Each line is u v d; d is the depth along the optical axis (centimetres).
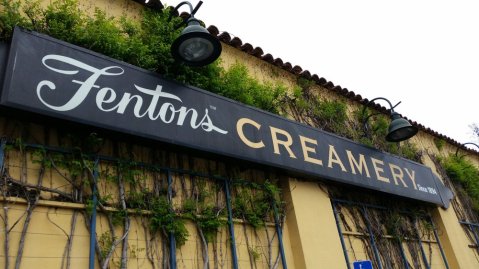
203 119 439
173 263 370
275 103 605
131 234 363
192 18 432
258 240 464
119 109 372
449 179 959
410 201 736
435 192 771
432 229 756
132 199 378
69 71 356
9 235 299
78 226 336
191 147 409
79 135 368
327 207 557
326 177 551
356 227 603
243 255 439
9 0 375
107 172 373
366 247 598
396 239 658
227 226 440
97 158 369
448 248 746
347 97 815
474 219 917
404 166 730
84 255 329
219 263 410
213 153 429
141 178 396
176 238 385
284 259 469
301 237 489
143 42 472
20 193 318
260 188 501
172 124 406
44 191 330
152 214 382
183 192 425
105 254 336
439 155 1000
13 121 340
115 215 359
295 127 559
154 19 498
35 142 344
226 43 633
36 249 307
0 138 325
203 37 409
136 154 405
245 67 589
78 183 351
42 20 391
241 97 524
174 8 495
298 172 519
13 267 292
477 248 848
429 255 711
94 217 342
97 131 359
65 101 339
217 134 443
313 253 490
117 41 417
